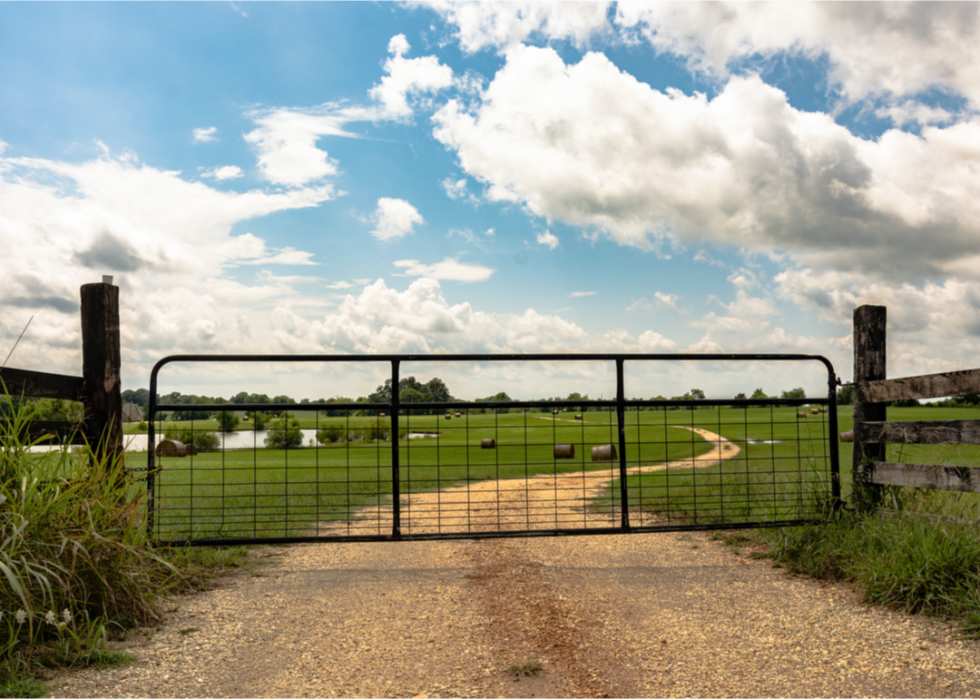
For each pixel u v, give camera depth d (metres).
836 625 3.32
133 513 3.72
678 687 2.62
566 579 4.40
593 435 20.25
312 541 4.89
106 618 3.23
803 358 5.54
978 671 2.68
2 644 2.79
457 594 4.07
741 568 4.61
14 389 3.83
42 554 3.04
